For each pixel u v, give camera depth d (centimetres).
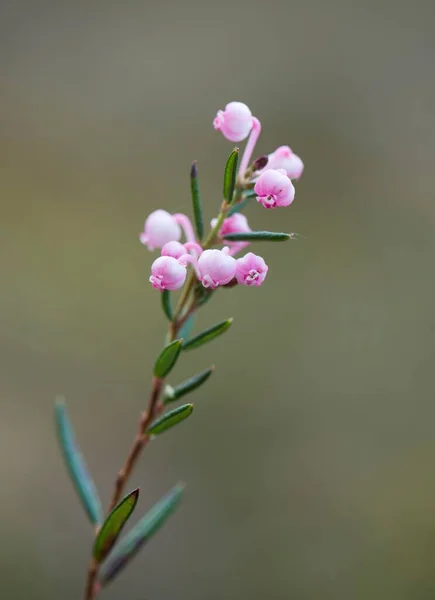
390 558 48
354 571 47
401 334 60
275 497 50
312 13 81
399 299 62
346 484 51
